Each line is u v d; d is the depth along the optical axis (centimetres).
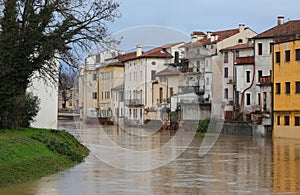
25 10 3362
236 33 9469
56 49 3416
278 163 3189
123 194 1930
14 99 3459
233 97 8688
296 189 2116
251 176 2520
